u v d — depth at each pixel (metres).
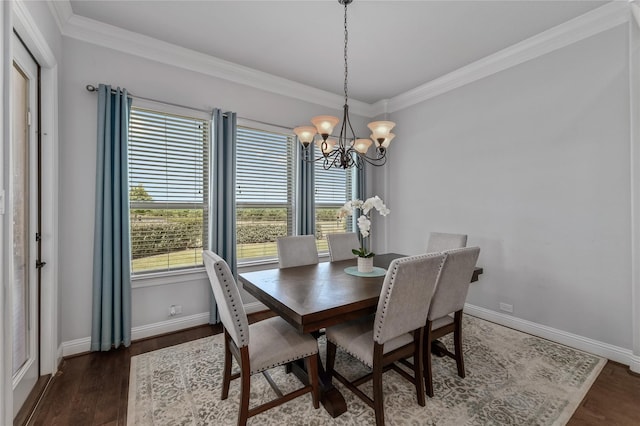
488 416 1.71
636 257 2.18
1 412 1.27
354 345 1.74
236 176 3.31
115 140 2.49
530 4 2.24
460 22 2.46
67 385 2.00
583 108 2.48
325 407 1.76
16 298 1.77
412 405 1.80
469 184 3.33
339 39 2.70
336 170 4.26
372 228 4.51
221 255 3.03
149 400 1.85
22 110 1.85
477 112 3.25
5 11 1.30
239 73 3.22
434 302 1.87
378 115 4.40
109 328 2.44
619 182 2.31
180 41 2.72
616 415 1.72
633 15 2.08
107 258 2.44
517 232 2.92
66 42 2.38
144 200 2.76
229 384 1.87
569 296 2.58
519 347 2.55
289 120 3.68
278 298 1.71
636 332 2.17
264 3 2.21
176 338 2.74
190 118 3.00
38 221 2.04
